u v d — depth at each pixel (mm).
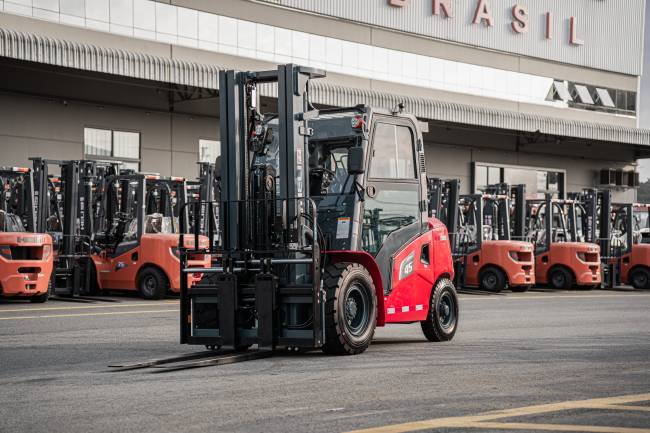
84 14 27297
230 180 10594
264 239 10406
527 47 41562
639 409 7078
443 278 12625
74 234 20812
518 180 42594
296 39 32875
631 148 48031
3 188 19969
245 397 7664
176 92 30219
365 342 10594
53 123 27484
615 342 12219
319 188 11055
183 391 7996
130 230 21031
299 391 7965
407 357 10375
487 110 38031
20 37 24641
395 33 36312
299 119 10391
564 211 31031
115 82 28797
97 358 10414
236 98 10633
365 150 10977
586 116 44219
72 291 20922
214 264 11852
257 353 10391
